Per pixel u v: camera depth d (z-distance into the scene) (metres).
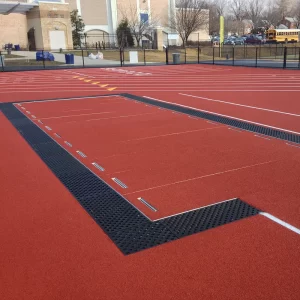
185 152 7.12
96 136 8.58
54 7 50.22
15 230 4.32
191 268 3.49
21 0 47.28
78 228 4.32
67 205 4.95
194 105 12.54
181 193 5.20
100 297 3.14
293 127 9.00
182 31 62.78
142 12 66.44
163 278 3.35
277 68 27.56
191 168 6.21
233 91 16.05
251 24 109.12
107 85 19.47
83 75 26.22
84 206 4.90
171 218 4.49
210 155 6.88
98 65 35.38
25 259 3.72
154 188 5.41
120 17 64.44
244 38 72.31
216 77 22.58
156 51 52.81
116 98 14.62
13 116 11.32
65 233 4.22
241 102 13.01
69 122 10.23
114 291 3.20
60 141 8.23
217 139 8.02
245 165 6.28
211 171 6.04
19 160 6.94
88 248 3.89
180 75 24.69
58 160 6.87
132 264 3.59
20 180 5.91
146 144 7.77
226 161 6.52
